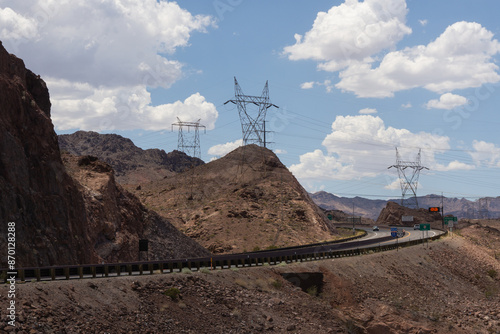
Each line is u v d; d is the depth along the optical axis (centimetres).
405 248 8925
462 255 10038
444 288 7481
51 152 5569
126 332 3105
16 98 5297
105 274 3847
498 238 14262
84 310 3109
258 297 4503
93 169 7500
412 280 7175
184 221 13025
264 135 13162
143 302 3547
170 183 17175
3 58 5522
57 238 5134
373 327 5119
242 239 11150
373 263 7075
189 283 4169
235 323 3856
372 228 16125
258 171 16262
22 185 4978
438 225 17462
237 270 4962
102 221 6359
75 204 5697
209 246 10681
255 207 13038
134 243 6869
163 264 4394
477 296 7775
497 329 5794
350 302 5478
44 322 2758
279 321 4184
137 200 7812
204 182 16450
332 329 4441
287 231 11838
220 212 12619
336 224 17700
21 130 5250
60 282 3356
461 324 5775
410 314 5691
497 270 9981
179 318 3566
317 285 5588
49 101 6419
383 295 6078
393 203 19875
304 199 14350
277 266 5522
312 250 6981
